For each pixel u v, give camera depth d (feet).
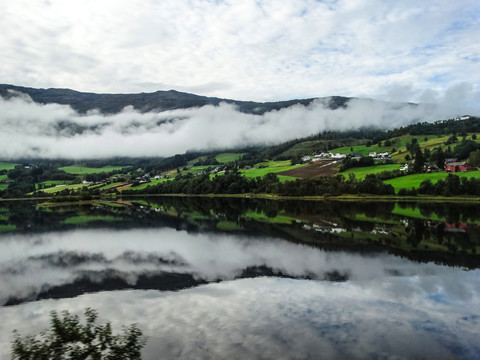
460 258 115.85
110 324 69.82
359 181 408.05
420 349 56.90
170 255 131.34
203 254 130.82
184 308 76.38
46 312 77.61
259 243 148.56
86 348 60.70
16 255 140.36
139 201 496.64
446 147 624.18
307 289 86.63
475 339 59.82
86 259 129.80
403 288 86.22
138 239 168.66
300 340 60.29
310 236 161.07
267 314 71.51
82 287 95.30
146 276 103.81
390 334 61.93
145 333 65.16
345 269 104.42
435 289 85.20
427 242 142.92
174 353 57.36
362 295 81.56
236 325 66.85
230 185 561.43
